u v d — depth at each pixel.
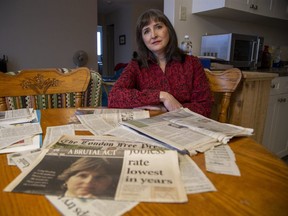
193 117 0.82
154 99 1.05
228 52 1.99
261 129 1.73
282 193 0.39
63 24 3.39
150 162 0.47
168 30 1.22
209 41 2.12
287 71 2.09
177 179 0.41
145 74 1.27
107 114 0.91
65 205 0.34
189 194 0.38
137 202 0.35
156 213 0.33
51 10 3.27
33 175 0.42
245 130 0.69
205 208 0.34
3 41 3.03
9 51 3.09
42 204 0.35
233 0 1.91
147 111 0.98
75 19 3.47
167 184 0.40
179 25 2.03
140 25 1.23
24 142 0.62
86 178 0.41
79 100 1.19
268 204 0.36
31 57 3.24
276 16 2.41
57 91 1.15
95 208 0.34
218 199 0.37
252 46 2.18
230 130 0.68
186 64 1.26
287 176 0.45
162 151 0.52
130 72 1.26
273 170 0.47
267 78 1.59
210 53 2.13
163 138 0.60
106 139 0.62
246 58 2.17
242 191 0.39
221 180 0.43
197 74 1.26
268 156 0.54
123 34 6.03
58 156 0.50
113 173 0.43
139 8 5.53
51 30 3.32
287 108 2.14
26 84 1.10
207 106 1.17
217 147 0.59
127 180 0.40
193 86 1.26
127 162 0.47
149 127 0.70
